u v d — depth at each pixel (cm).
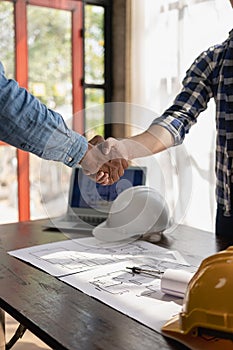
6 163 325
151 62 320
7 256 128
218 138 152
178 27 299
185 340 78
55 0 329
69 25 338
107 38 352
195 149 283
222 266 78
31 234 150
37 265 119
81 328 84
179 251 132
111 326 85
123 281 108
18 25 319
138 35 327
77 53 343
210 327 75
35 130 103
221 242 141
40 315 89
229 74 145
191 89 155
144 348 77
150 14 317
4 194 327
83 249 134
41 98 333
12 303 95
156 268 117
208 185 281
